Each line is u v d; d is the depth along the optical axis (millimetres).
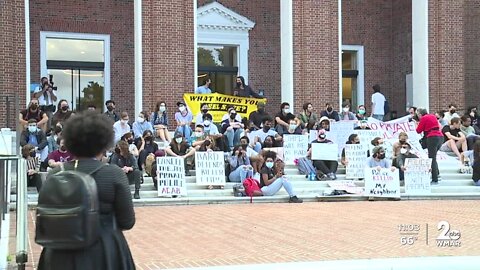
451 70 27031
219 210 14797
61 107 18625
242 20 28562
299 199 16812
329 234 10836
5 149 14164
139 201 16062
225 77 28594
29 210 14383
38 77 25422
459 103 27125
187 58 23797
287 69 25172
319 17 25609
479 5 29719
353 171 19188
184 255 8984
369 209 14938
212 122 21078
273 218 13156
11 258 8188
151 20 23328
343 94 30797
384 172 17641
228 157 18625
